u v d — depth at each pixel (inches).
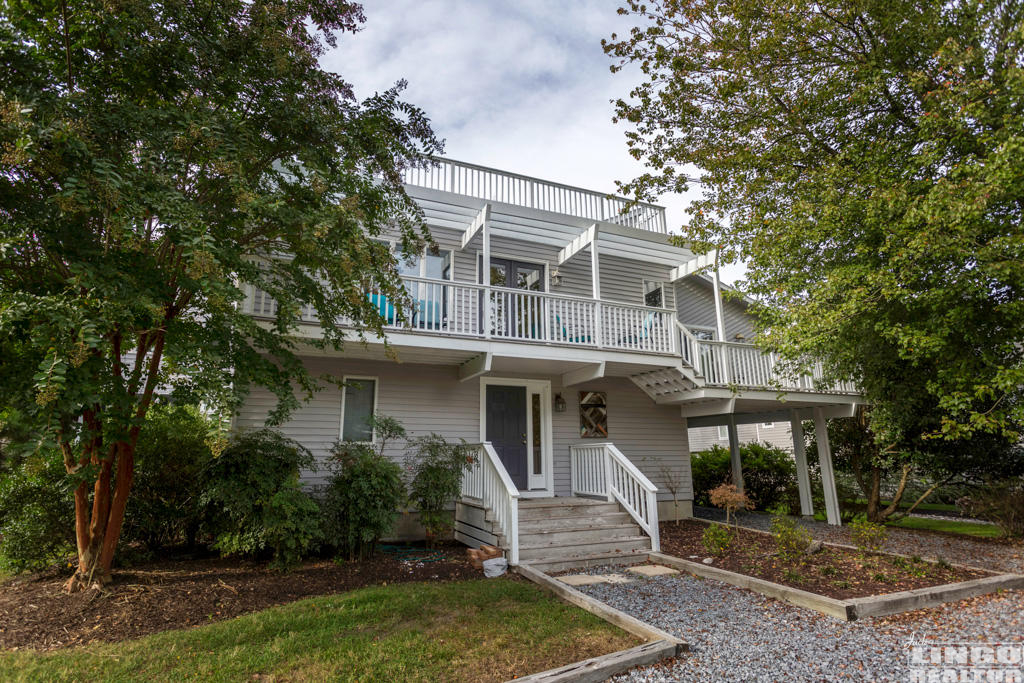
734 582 269.6
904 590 246.5
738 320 614.5
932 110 295.9
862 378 443.5
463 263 448.1
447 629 196.4
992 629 203.5
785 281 367.2
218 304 185.3
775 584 252.2
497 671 161.8
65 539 269.0
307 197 239.3
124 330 206.5
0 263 186.2
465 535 364.5
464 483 382.9
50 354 150.0
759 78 376.8
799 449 555.2
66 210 167.6
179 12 204.4
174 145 193.5
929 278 303.0
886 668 167.0
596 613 216.8
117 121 189.9
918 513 596.1
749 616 219.5
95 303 165.8
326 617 207.2
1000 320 318.3
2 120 151.8
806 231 332.5
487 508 334.3
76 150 170.7
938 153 291.9
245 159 220.2
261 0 219.3
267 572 273.0
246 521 278.1
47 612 209.0
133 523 291.7
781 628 204.5
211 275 177.5
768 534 404.5
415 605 224.7
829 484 512.1
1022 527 402.9
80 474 205.6
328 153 242.8
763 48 346.6
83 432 196.4
